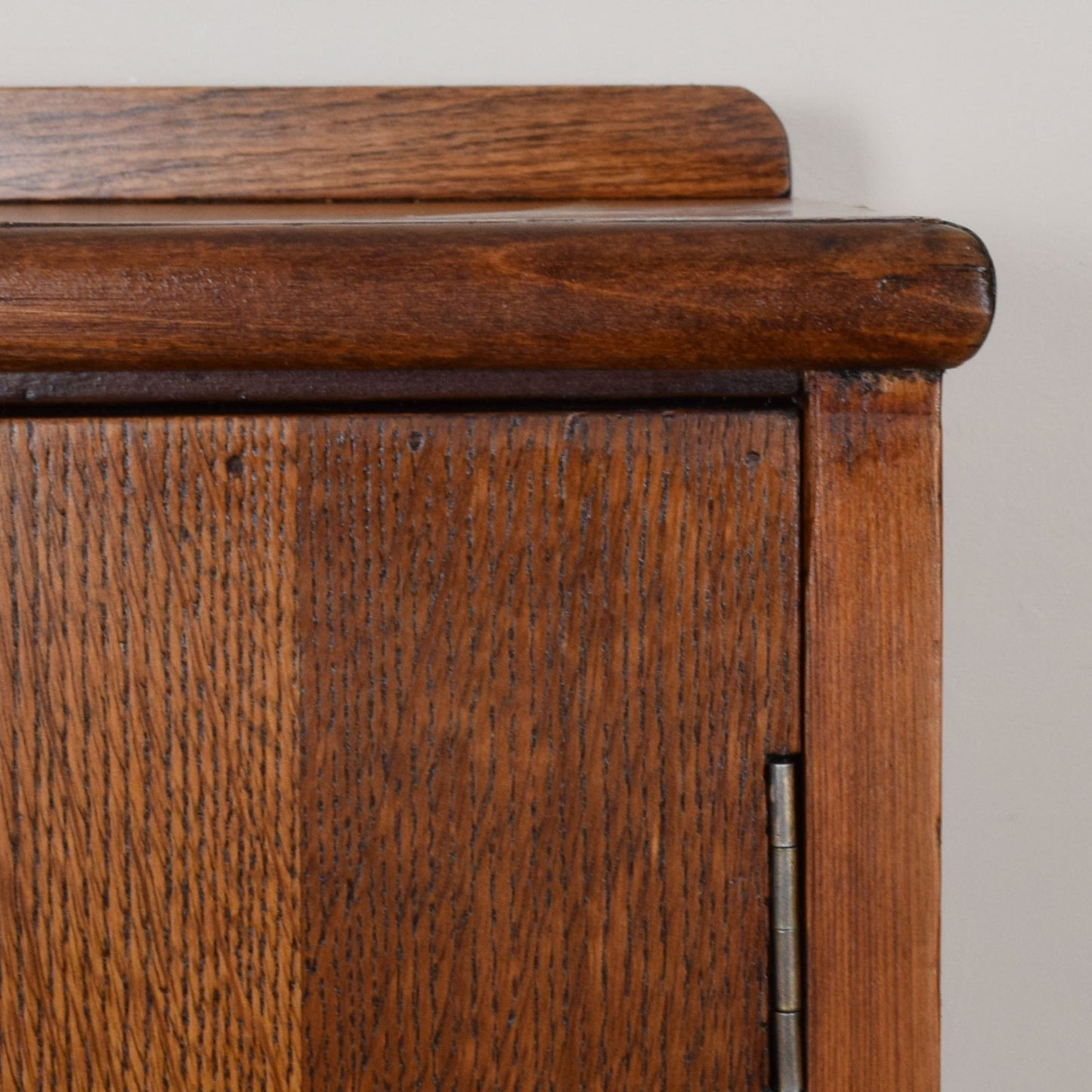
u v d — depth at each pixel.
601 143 0.60
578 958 0.36
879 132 0.67
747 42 0.66
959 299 0.33
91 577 0.35
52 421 0.34
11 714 0.35
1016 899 0.70
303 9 0.64
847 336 0.33
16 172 0.58
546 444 0.35
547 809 0.36
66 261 0.32
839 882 0.37
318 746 0.35
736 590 0.36
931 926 0.37
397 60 0.65
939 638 0.36
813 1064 0.37
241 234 0.33
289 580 0.35
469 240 0.33
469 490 0.35
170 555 0.35
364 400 0.35
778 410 0.36
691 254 0.33
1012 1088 0.70
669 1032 0.37
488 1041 0.36
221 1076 0.36
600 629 0.36
